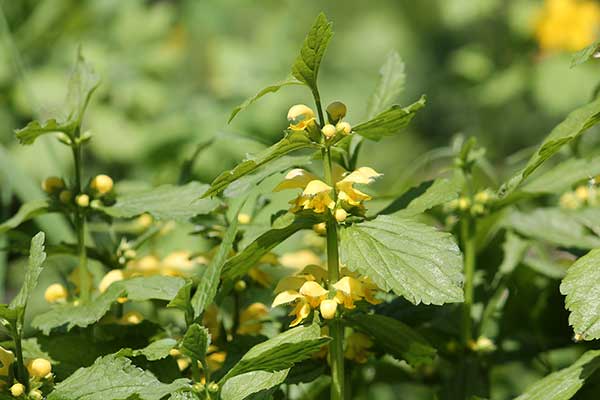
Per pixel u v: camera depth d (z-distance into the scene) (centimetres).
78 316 84
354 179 82
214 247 93
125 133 178
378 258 80
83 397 80
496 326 98
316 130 82
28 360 86
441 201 83
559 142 80
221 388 81
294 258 96
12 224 89
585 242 97
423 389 117
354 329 88
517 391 114
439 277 79
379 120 81
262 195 95
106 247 96
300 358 80
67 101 89
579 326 80
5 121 176
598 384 95
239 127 178
